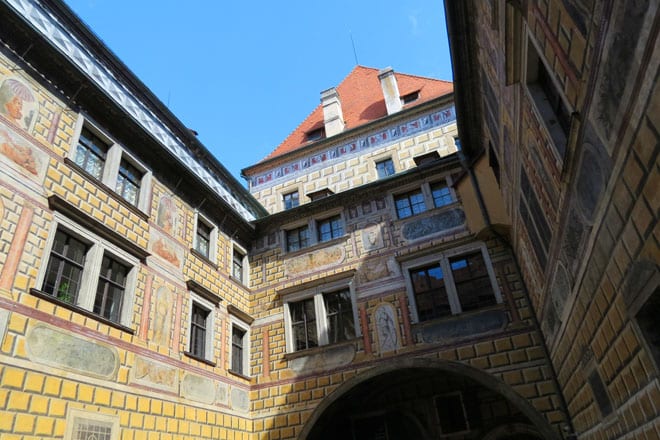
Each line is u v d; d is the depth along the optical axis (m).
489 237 15.54
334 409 16.16
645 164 3.73
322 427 16.09
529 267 12.23
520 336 13.85
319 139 24.80
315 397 15.64
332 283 17.39
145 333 12.71
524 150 8.44
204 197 17.34
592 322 6.91
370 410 17.77
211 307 16.05
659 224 3.76
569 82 5.09
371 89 26.95
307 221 19.34
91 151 12.99
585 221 5.77
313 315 17.34
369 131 22.86
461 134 14.80
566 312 8.66
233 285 17.89
